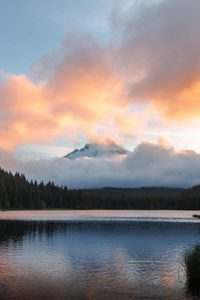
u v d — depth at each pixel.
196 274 25.16
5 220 94.25
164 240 52.06
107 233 62.62
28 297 21.02
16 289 22.78
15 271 28.34
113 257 35.84
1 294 21.55
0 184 186.88
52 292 22.22
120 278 26.28
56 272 28.16
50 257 35.31
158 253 38.94
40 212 172.00
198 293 22.30
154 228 76.31
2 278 25.83
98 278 26.25
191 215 160.62
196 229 74.25
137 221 103.38
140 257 36.03
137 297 21.39
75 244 45.88
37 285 23.91
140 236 57.84
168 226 83.19
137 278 26.34
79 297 21.25
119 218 121.62
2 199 185.62
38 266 30.50
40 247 42.31
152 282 25.11
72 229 70.00
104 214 162.00
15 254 36.88
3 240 48.53
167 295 21.86
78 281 25.25
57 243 46.47
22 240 48.88
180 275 27.34
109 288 23.41
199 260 25.30
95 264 31.86
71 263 32.19
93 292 22.38
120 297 21.34
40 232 61.31
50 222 89.56
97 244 46.34
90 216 134.12
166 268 30.17
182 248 43.12
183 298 21.22
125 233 63.16
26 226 73.81
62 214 150.62
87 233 61.91
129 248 42.94
